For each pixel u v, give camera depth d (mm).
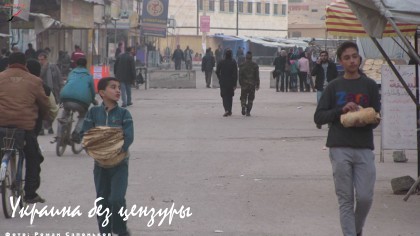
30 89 12359
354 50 10047
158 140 22391
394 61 27703
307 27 139375
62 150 19250
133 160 18375
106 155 10117
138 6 86938
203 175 16328
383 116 17406
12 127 12203
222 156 19203
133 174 16359
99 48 67500
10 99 12227
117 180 10312
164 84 51312
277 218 12297
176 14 126688
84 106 19078
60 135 19141
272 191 14562
